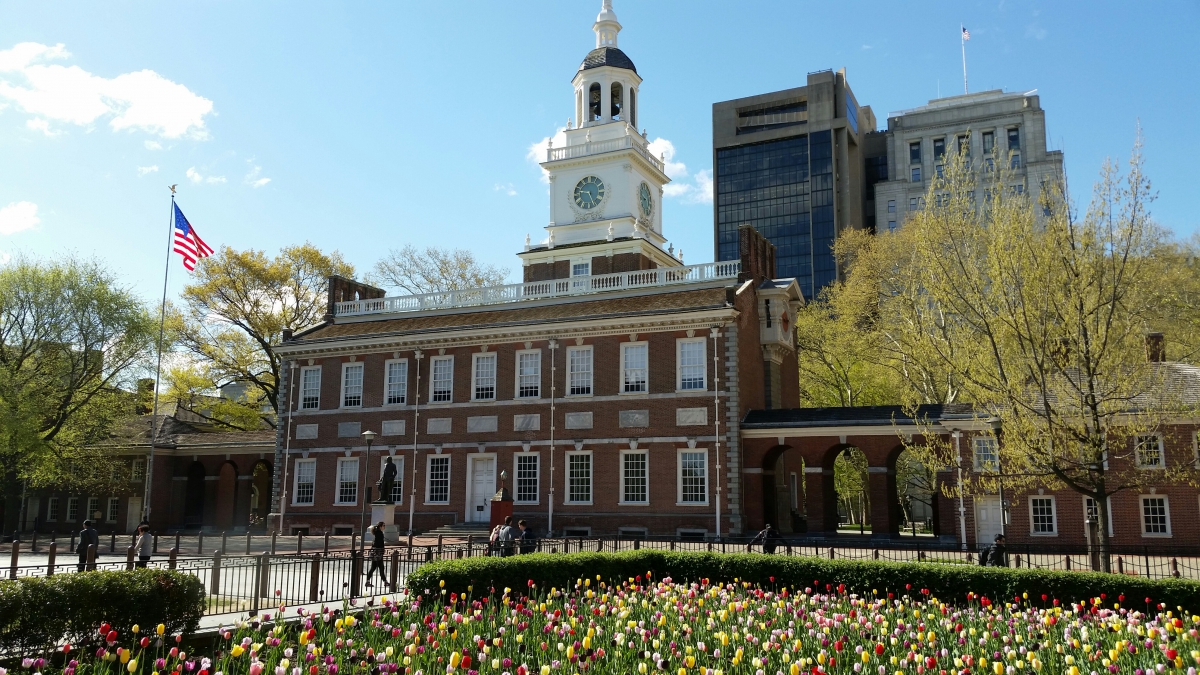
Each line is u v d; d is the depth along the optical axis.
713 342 52.38
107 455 71.19
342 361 62.59
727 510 50.12
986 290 31.84
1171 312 62.72
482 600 22.59
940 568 24.16
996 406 30.92
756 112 191.88
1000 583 23.36
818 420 50.09
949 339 35.06
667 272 59.38
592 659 14.54
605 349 54.88
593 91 74.25
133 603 16.58
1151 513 41.34
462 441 57.53
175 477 72.62
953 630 18.42
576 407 54.88
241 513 69.44
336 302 69.12
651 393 53.19
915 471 67.75
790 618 19.86
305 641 13.87
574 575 25.41
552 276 69.88
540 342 56.66
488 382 57.94
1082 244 28.88
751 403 54.47
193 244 59.72
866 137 195.62
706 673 12.50
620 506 52.72
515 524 51.34
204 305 78.56
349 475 60.75
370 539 50.66
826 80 183.75
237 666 15.02
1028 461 30.03
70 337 64.75
